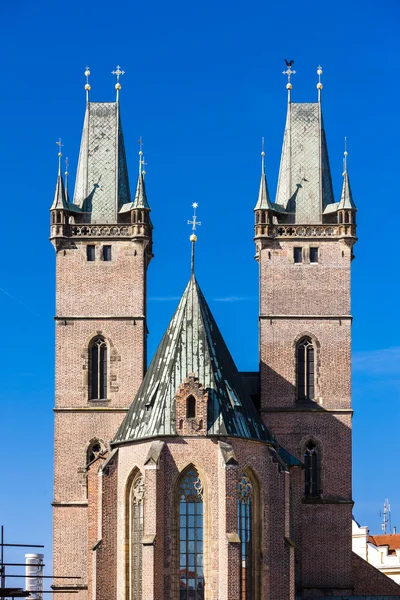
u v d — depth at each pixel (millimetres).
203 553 141625
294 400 161250
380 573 160125
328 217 164750
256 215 163250
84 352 161625
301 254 163375
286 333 162125
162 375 148000
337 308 162625
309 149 166875
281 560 146000
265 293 162750
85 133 167625
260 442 146750
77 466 159750
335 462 160375
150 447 143125
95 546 146625
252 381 165000
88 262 163125
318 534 159125
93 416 160500
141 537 144500
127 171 167500
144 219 162875
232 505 140875
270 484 147250
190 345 148375
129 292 162500
